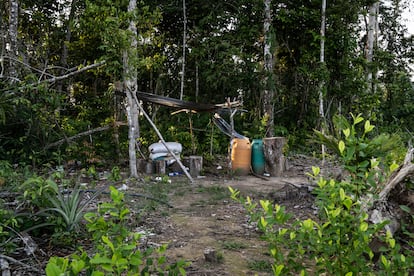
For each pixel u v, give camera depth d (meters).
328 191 2.28
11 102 8.23
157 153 9.70
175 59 16.41
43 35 14.66
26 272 3.21
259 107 14.88
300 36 15.12
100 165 9.88
